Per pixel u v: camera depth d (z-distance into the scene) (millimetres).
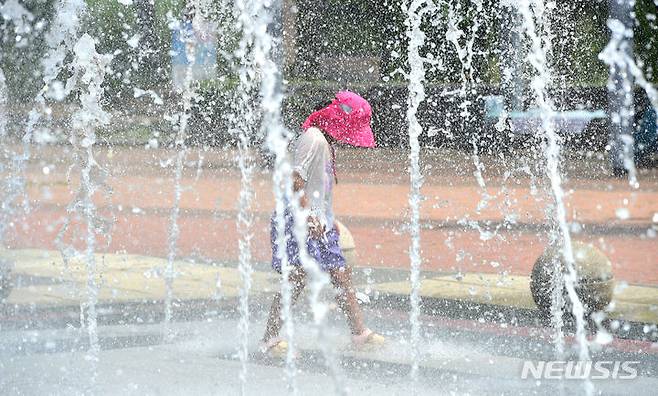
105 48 48000
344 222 24250
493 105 45781
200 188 30062
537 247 20281
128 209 25016
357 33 52125
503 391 10234
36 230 21062
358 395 10055
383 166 39875
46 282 15914
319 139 11086
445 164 40938
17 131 32656
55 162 31938
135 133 45500
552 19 45938
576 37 46375
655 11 38406
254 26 11125
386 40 51625
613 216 25062
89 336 12453
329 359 7879
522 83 43906
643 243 20734
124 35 48062
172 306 14383
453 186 32562
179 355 11656
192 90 44594
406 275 17188
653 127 37906
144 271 17141
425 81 47500
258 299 15047
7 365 11141
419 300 15070
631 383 10586
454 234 22219
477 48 45844
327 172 11195
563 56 46219
